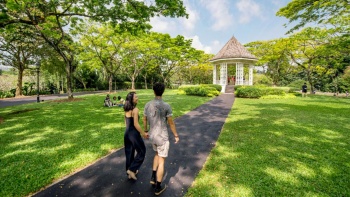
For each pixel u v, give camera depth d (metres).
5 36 20.19
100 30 22.97
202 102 14.52
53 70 27.25
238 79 25.31
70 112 10.17
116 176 3.43
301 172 3.53
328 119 8.23
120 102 12.61
